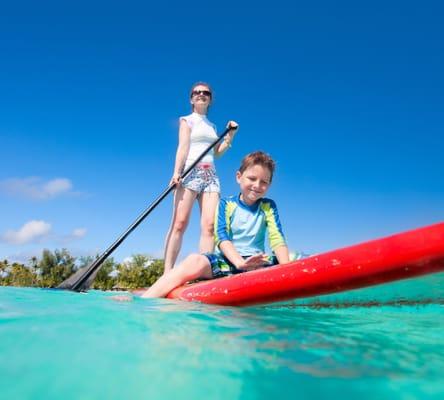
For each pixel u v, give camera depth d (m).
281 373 0.97
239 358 1.07
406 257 2.04
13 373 0.89
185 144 4.60
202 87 4.74
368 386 0.91
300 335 1.44
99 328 1.35
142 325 1.45
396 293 2.25
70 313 1.66
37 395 0.78
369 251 2.14
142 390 0.82
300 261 2.32
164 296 2.80
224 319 1.76
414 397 0.85
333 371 1.00
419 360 1.13
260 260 2.84
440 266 2.01
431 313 2.18
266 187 3.37
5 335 1.21
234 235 3.36
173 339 1.24
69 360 0.98
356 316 2.05
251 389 0.86
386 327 1.71
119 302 2.30
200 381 0.89
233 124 4.73
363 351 1.21
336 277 2.17
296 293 2.26
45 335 1.22
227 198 3.46
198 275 2.98
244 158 3.45
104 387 0.83
